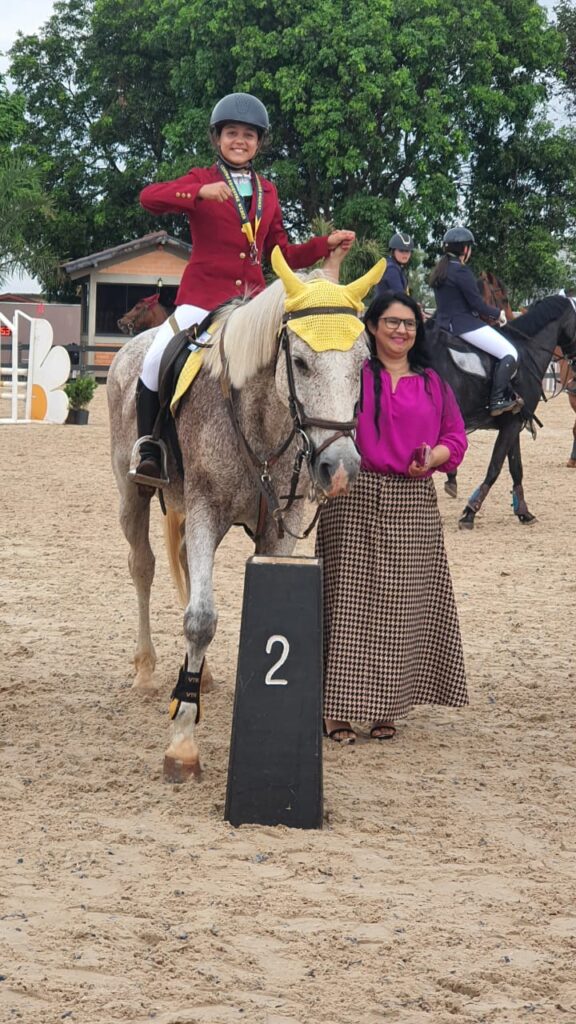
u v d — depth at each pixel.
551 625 7.48
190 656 4.57
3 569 8.87
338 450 3.92
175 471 5.20
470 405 10.51
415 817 4.31
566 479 14.64
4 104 34.22
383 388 4.88
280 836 4.09
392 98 33.25
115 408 6.00
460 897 3.61
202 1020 2.85
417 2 34.12
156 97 40.34
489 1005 2.97
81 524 10.91
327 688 4.95
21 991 2.96
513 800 4.52
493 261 37.16
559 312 11.01
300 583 4.19
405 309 4.85
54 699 5.72
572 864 3.91
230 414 4.55
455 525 11.09
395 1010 2.92
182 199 4.97
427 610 5.10
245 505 4.70
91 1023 2.83
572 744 5.25
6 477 13.94
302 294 4.08
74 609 7.66
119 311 36.09
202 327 4.95
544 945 3.30
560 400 29.72
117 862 3.80
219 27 34.78
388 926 3.39
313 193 36.22
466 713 5.70
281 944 3.26
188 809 4.32
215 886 3.63
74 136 42.31
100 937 3.25
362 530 4.88
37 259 34.38
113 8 40.19
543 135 36.88
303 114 34.09
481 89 34.66
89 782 4.57
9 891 3.55
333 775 4.74
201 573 4.54
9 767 4.75
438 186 34.19
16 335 20.61
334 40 33.09
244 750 4.18
